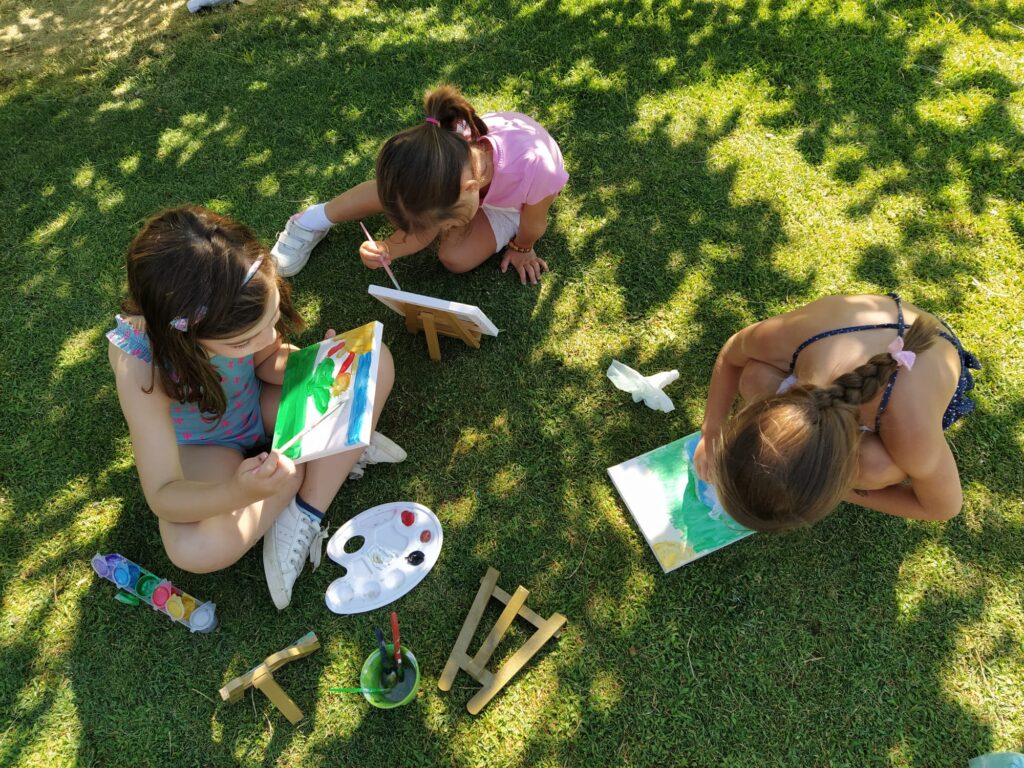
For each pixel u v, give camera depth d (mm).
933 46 3502
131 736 2234
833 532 2426
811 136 3271
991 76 3379
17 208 3359
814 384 1688
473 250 2896
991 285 2848
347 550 2502
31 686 2305
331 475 2424
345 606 2385
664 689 2242
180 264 1728
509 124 2697
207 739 2227
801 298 2887
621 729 2193
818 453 1519
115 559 2387
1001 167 3117
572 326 2896
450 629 2365
